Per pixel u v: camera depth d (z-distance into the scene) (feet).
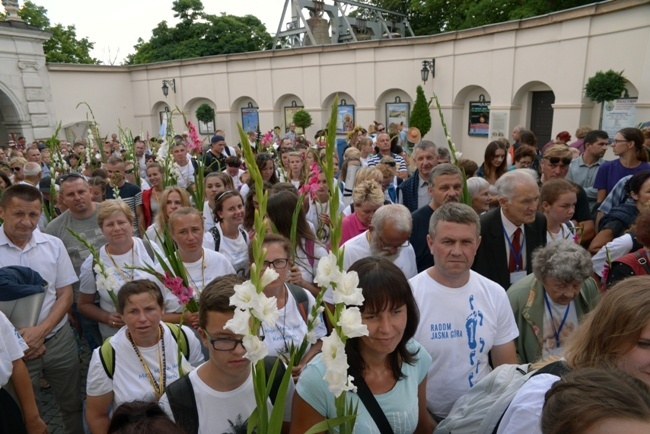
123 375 7.30
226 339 5.39
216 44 84.43
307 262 10.32
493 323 7.29
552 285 7.38
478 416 5.67
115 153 28.25
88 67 64.75
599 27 31.42
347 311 3.57
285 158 22.02
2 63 56.24
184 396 5.84
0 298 8.69
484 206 12.33
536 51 36.58
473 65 42.11
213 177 15.25
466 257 6.96
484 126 43.14
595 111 33.14
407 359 5.93
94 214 12.40
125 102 69.77
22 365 7.67
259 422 3.92
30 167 18.54
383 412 5.57
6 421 7.43
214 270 10.47
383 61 48.88
